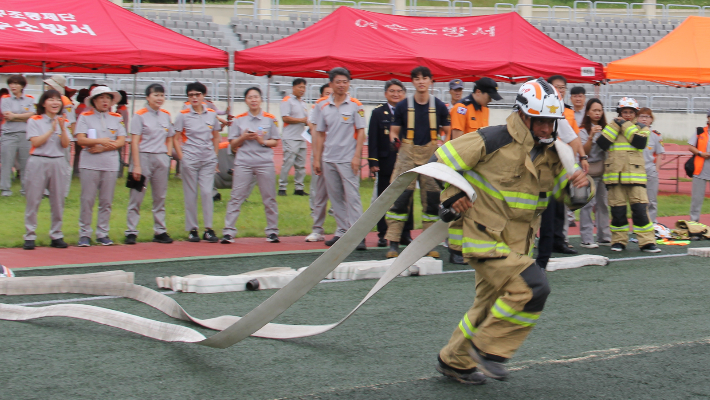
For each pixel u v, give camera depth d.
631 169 8.64
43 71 10.35
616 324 5.25
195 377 3.98
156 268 7.20
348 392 3.76
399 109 7.56
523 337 3.59
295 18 30.84
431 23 11.28
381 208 3.69
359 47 10.52
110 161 8.35
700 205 10.84
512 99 27.27
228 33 28.77
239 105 23.31
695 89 31.09
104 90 8.12
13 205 10.89
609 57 31.86
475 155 3.49
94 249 8.21
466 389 3.83
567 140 7.04
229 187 12.59
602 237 9.29
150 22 9.81
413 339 4.80
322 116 8.53
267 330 4.79
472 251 3.55
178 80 23.61
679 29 12.41
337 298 5.97
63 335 4.78
